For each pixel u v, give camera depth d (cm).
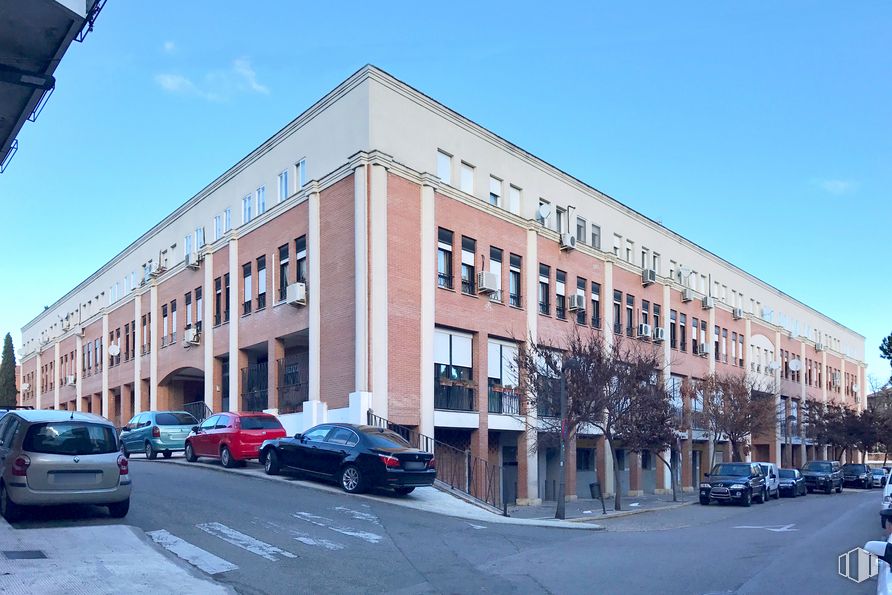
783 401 5662
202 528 1338
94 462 1279
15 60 1116
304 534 1360
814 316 7025
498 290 2977
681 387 4153
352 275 2550
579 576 1144
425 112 2803
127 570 1012
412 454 1945
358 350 2467
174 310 3891
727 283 5284
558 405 2533
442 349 2769
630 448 2839
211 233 3609
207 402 3422
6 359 7281
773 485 3628
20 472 1227
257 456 2355
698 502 3328
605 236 3866
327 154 2786
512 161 3219
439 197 2766
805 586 1105
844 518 2405
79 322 5494
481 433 2852
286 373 2944
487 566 1206
